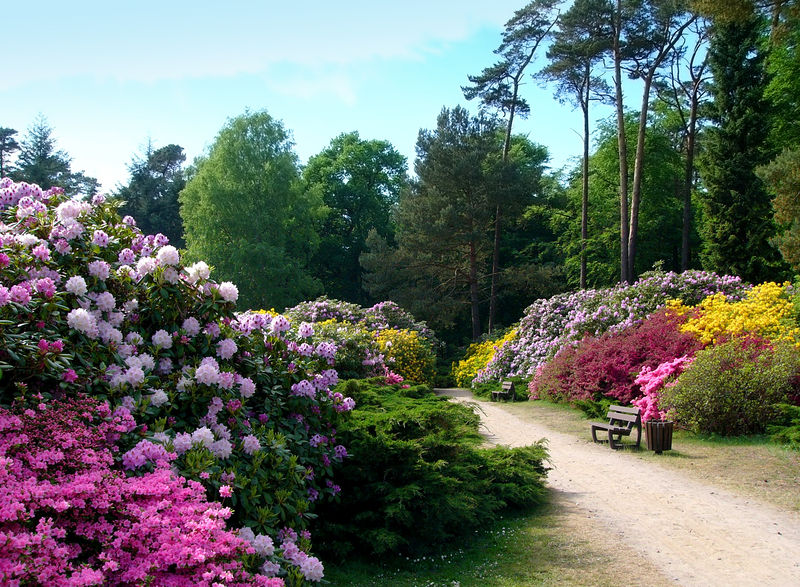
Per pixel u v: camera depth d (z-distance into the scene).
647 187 33.94
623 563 5.36
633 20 26.77
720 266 25.22
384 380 10.08
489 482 6.91
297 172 38.91
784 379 9.79
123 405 4.18
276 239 36.78
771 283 13.95
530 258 40.47
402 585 5.06
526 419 13.80
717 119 25.94
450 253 33.06
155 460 3.78
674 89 32.12
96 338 4.52
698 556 5.45
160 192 53.56
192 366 4.87
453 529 6.20
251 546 3.55
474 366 24.81
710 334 12.60
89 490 3.10
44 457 3.28
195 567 3.00
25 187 5.65
